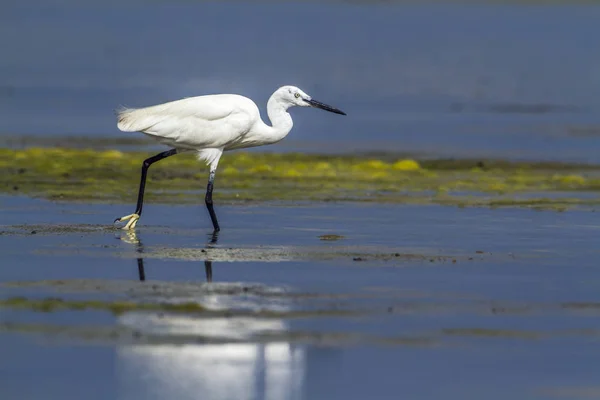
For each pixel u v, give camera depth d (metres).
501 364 10.68
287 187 22.34
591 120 36.25
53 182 21.95
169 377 10.17
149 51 55.47
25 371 10.27
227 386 9.98
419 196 21.53
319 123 34.53
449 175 24.86
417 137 31.86
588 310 12.55
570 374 10.44
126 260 14.74
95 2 86.38
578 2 96.12
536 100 41.59
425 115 36.75
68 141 29.23
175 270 14.18
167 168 24.61
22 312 11.99
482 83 46.31
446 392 9.92
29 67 47.56
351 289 13.33
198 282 13.50
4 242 15.86
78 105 36.59
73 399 9.59
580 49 61.44
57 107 36.09
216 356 10.71
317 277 13.93
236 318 11.89
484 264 14.95
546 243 16.61
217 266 14.48
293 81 44.50
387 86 44.50
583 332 11.69
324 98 40.38
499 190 22.59
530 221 18.64
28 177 22.50
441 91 43.53
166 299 12.59
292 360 10.67
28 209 18.78
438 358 10.81
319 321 11.88
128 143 29.22
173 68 48.28
